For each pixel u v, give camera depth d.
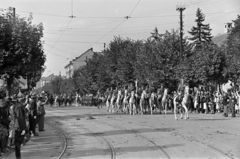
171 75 38.53
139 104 31.44
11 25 18.08
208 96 30.55
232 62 34.03
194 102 31.50
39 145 13.77
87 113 33.88
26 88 27.52
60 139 15.33
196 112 32.06
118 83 51.31
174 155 10.72
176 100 24.14
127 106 31.84
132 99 30.28
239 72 33.59
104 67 57.28
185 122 21.47
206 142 12.98
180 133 15.87
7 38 18.00
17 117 10.79
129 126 19.72
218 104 30.78
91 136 15.95
